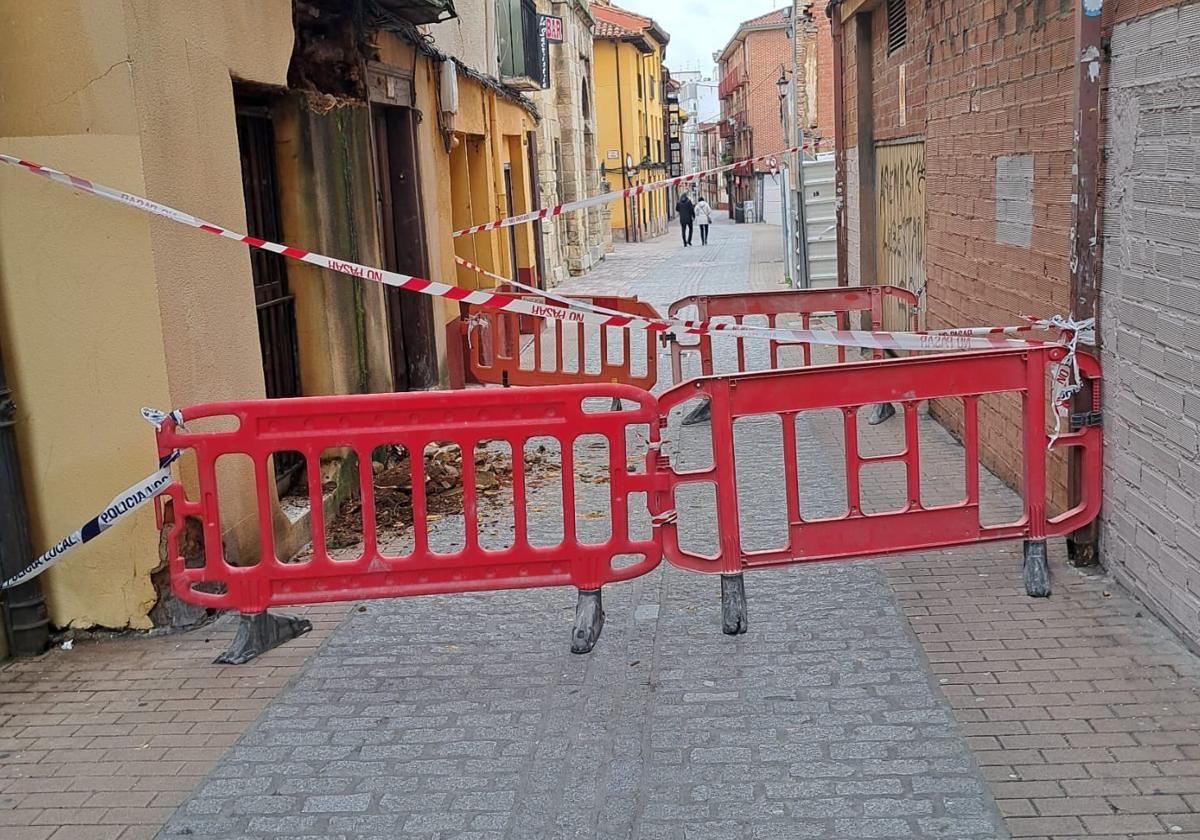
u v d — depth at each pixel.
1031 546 5.32
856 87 12.65
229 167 6.03
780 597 5.54
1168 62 4.49
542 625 5.41
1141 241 4.84
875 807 3.68
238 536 5.91
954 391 5.18
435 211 11.66
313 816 3.85
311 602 5.14
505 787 3.98
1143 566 5.00
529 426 5.08
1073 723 4.12
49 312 5.23
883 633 5.01
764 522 6.76
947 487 7.24
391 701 4.69
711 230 59.94
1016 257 6.64
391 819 3.81
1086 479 5.39
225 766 4.21
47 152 5.13
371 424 5.07
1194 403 4.43
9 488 5.23
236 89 6.85
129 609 5.45
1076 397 5.34
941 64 8.55
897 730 4.16
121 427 5.29
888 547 5.23
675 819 3.70
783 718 4.32
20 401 5.30
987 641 4.85
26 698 4.88
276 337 7.46
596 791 3.91
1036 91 6.20
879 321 9.09
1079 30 5.14
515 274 18.91
